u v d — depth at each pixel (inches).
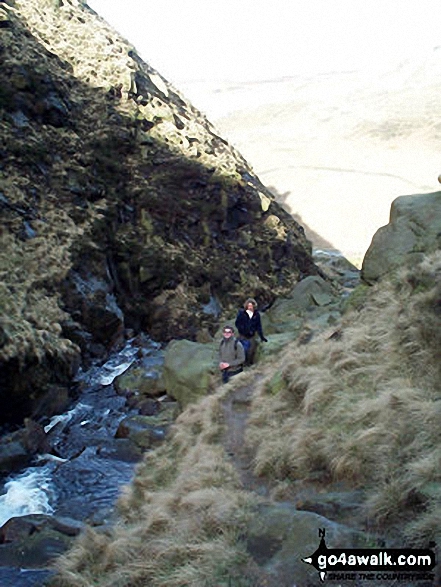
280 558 199.9
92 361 741.3
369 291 492.7
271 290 1075.3
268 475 293.4
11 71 888.3
